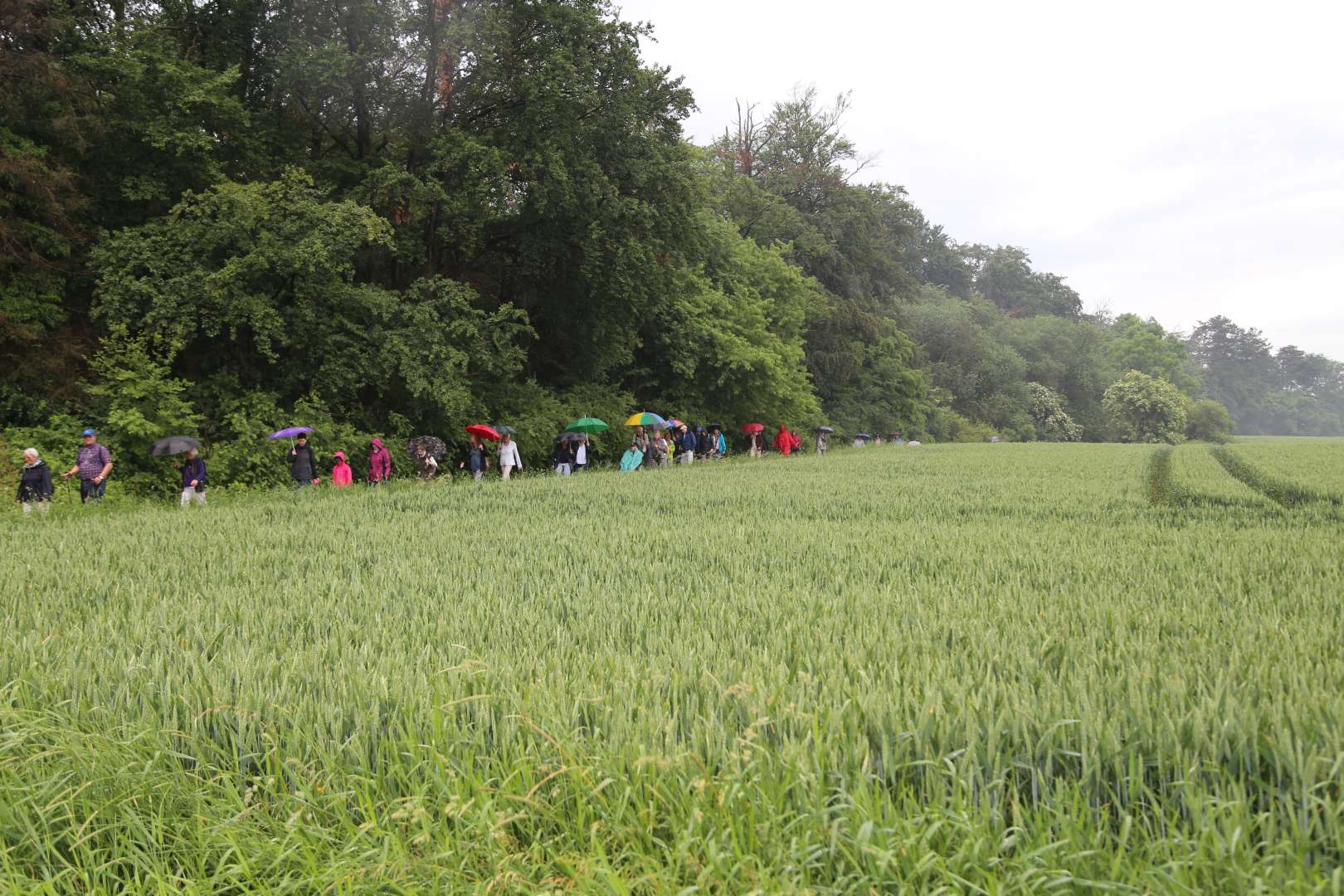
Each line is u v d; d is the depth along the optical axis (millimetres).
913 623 5621
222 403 22875
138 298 21188
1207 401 120625
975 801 2930
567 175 26469
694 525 12414
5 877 2930
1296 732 3078
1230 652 4555
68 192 21672
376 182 25391
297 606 6430
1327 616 5613
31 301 20844
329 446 23250
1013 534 10930
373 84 26516
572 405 32906
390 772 3281
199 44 25953
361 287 25531
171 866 3162
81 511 15609
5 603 6676
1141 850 2629
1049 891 2514
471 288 30031
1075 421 119062
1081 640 4922
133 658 4594
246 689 3969
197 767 3494
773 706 3602
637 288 30625
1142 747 3168
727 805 2857
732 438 47625
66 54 22250
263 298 22375
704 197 32438
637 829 2865
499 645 5102
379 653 4938
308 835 3031
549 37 27109
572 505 15906
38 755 3406
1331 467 31312
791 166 66750
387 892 2877
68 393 21406
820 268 64500
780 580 7559
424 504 16172
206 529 11883
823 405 66250
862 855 2627
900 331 76000
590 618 5719
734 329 43000
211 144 23141
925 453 48094
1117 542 10203
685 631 5352
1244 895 2359
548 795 3117
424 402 26656
